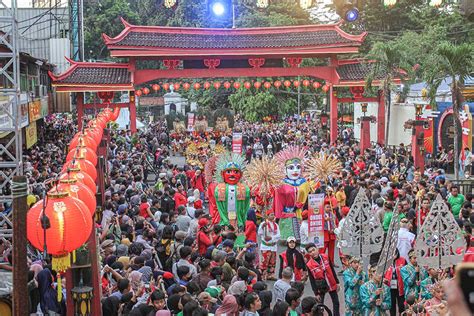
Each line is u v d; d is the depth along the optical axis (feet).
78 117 124.77
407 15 193.16
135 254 41.52
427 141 116.57
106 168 67.15
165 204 62.34
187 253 38.52
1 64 75.56
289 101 193.88
